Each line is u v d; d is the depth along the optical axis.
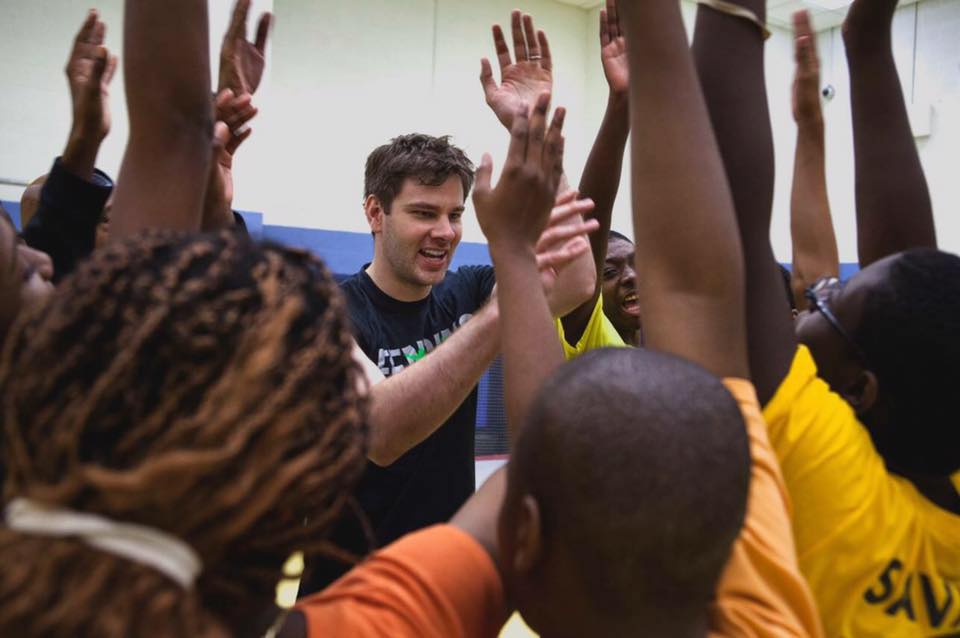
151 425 0.38
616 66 1.17
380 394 1.13
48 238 1.06
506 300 0.73
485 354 1.15
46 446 0.38
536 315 0.72
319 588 1.53
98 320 0.40
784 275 1.78
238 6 1.05
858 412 0.73
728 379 0.63
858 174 0.97
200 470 0.38
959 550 0.75
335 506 0.46
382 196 1.79
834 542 0.68
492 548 0.63
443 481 1.65
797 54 1.04
